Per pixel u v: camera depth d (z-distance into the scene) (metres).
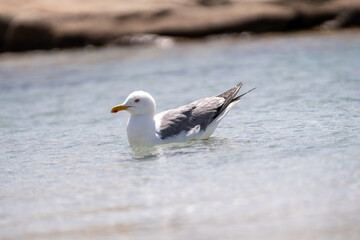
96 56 25.72
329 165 9.86
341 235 7.12
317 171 9.59
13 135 14.23
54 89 20.06
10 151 12.60
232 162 10.48
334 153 10.52
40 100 18.53
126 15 28.42
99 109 16.84
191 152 11.40
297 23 30.03
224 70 20.92
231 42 27.30
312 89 16.55
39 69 23.70
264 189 8.92
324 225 7.46
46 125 15.20
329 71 18.88
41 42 27.84
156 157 11.23
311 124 12.84
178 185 9.41
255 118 14.05
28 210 8.77
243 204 8.38
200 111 12.59
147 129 12.20
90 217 8.29
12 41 27.89
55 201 9.10
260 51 24.12
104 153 11.94
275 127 12.92
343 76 17.89
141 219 8.07
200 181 9.54
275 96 16.25
